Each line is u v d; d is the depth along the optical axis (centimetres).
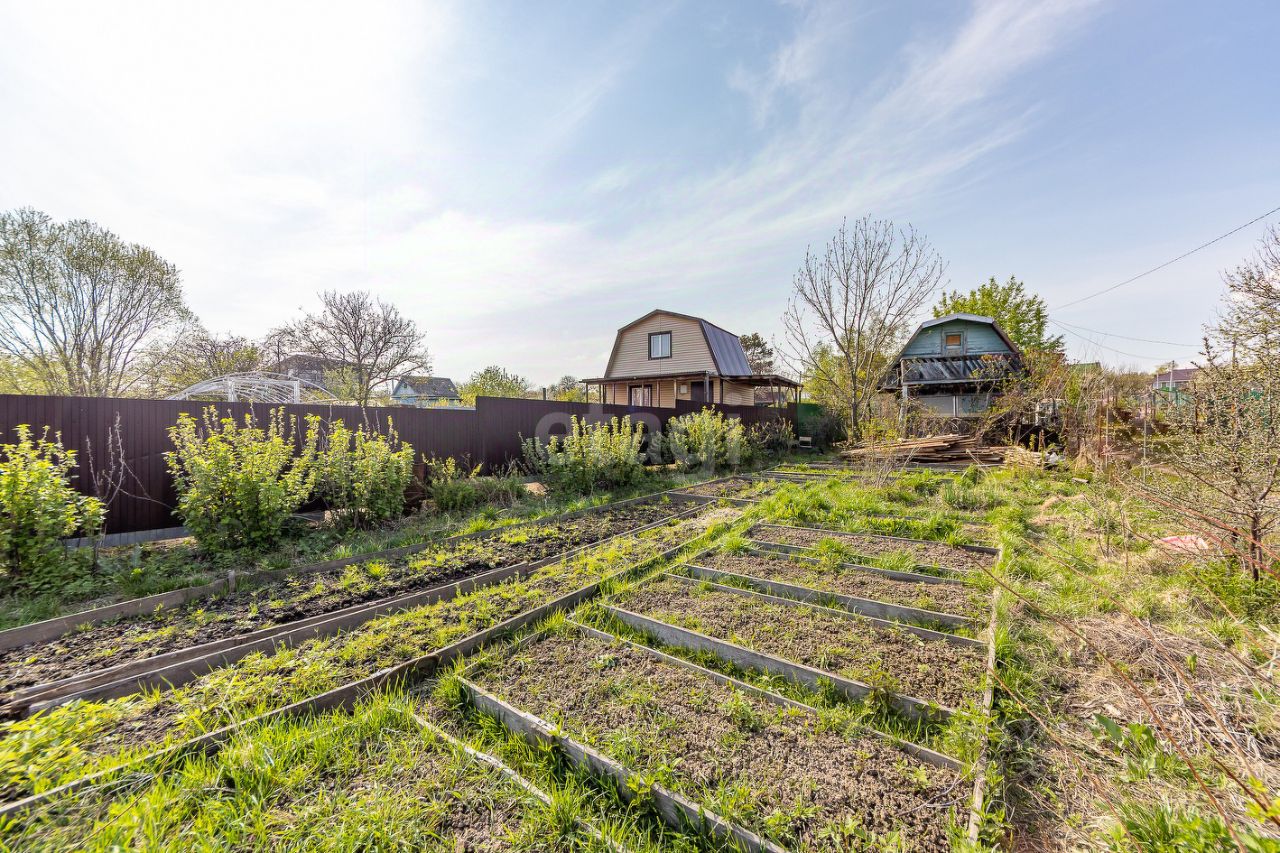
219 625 310
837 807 160
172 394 1477
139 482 530
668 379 1981
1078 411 927
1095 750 191
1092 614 305
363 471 550
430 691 238
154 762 176
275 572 399
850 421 1398
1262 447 313
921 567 396
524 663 256
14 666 258
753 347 3497
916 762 183
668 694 227
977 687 229
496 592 361
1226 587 297
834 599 340
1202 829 133
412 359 1789
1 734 199
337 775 179
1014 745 195
